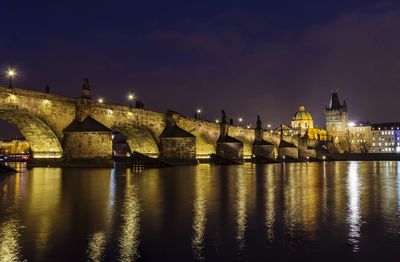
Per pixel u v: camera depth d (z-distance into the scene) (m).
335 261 15.17
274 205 28.08
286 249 16.67
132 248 16.92
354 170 83.88
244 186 43.06
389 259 15.35
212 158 125.06
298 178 56.84
